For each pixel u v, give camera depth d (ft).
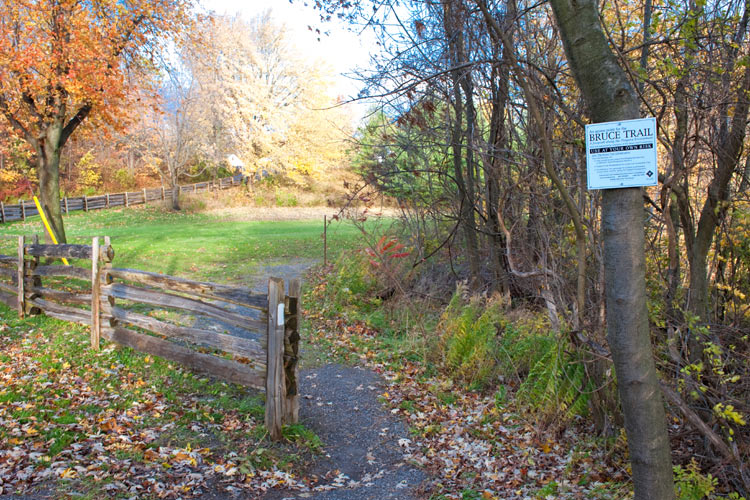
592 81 9.11
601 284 16.74
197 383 19.21
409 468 15.29
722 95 15.44
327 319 31.89
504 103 21.34
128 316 21.08
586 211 17.48
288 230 87.71
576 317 15.93
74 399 16.81
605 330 16.87
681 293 16.70
